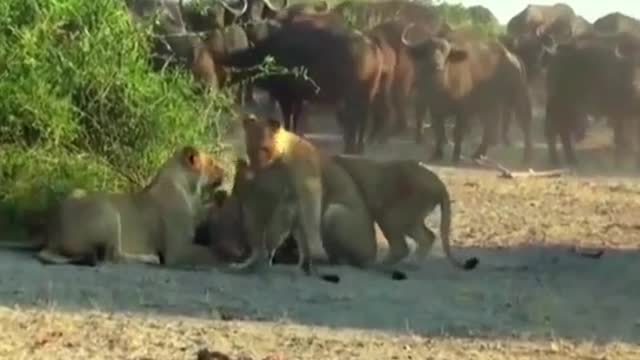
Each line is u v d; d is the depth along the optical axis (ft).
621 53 116.16
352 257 56.24
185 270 54.44
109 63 64.95
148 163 64.59
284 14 116.37
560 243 65.51
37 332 42.63
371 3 157.99
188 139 65.98
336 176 55.83
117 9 66.18
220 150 68.03
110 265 54.34
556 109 113.70
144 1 97.76
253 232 54.85
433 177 57.11
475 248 63.05
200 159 56.29
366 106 111.45
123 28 65.98
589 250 63.67
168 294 49.44
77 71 64.23
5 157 61.21
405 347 42.60
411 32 120.67
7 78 62.85
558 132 113.60
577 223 72.38
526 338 44.65
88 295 48.60
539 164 111.65
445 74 110.93
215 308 47.52
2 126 62.23
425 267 57.00
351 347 42.27
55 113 62.54
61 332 42.68
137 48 66.54
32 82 62.80
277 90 111.24
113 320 44.80
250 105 113.50
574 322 47.29
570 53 115.24
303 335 43.78
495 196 82.84
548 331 45.70
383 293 51.06
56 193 60.13
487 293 51.70
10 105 62.18
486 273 56.34
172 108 65.67
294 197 54.65
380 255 59.62
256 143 54.80
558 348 43.32
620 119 115.96
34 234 59.16
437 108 111.75
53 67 63.93
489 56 114.73
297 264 56.13
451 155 114.93
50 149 62.49
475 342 43.80
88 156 63.46
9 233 59.06
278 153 54.85
